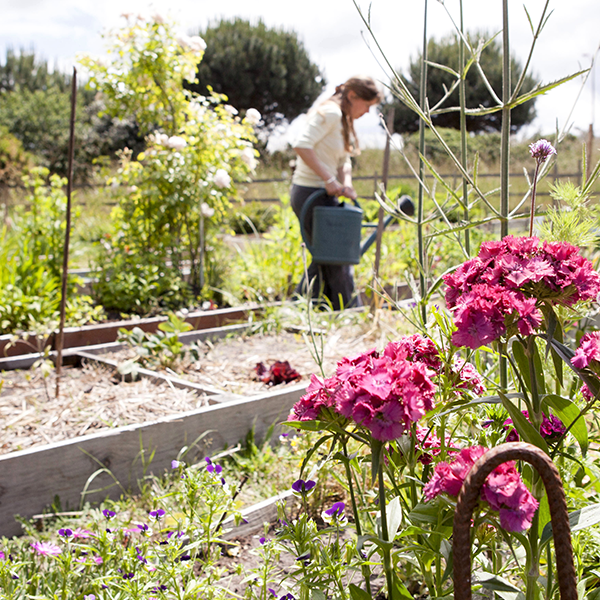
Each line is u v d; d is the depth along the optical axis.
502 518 0.88
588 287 1.05
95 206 10.33
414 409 1.01
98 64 5.49
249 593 1.47
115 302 5.04
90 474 2.28
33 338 3.91
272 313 4.60
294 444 2.25
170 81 5.66
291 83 27.48
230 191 5.77
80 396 3.08
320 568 1.37
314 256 4.96
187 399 3.01
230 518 1.94
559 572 0.86
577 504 1.32
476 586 1.13
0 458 2.08
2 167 16.16
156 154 5.41
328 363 3.58
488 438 1.41
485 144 15.83
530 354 1.08
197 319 4.58
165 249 5.57
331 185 4.84
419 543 1.34
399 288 5.70
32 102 25.67
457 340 1.05
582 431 1.07
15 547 1.93
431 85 23.62
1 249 4.84
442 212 1.53
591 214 1.38
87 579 1.60
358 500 1.88
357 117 4.98
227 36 26.03
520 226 6.11
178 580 1.50
